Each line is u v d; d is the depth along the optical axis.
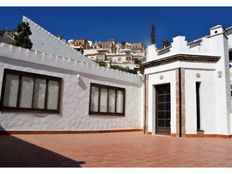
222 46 12.66
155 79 14.09
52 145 7.43
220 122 12.09
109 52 93.00
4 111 9.77
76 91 12.45
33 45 20.31
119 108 14.67
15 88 10.23
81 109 12.58
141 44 106.25
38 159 5.12
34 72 10.88
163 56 13.77
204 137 11.97
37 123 10.80
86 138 10.16
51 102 11.45
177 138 11.46
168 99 13.47
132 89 15.52
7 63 10.00
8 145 6.92
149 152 6.74
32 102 10.72
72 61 12.43
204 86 12.55
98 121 13.36
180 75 12.56
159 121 13.82
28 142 7.84
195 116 12.18
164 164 5.13
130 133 14.02
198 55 12.59
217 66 12.71
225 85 12.23
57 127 11.51
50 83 11.48
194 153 6.69
